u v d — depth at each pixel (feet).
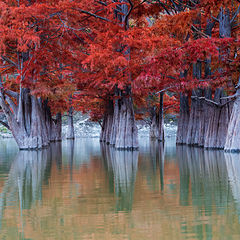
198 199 37.96
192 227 28.32
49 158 88.22
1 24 97.04
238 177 51.83
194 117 123.95
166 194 41.01
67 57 117.60
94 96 147.02
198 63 113.60
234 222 29.40
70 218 31.86
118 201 38.04
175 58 88.17
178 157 84.28
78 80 124.06
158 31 100.12
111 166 69.82
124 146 111.34
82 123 295.48
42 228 29.12
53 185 48.80
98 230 28.25
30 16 97.71
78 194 42.22
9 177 56.80
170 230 27.76
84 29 114.52
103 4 108.27
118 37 101.40
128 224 29.55
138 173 59.11
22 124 114.83
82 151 111.96
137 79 92.94
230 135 92.89
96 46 103.04
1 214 33.65
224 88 97.45
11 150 118.11
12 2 104.01
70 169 65.98
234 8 107.65
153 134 192.75
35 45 105.70
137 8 118.52
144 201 37.68
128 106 112.16
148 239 25.90
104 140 180.75
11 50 108.99
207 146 105.70
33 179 54.44
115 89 128.67
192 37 106.11
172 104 192.85
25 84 109.19
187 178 52.42
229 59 92.84
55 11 98.94
